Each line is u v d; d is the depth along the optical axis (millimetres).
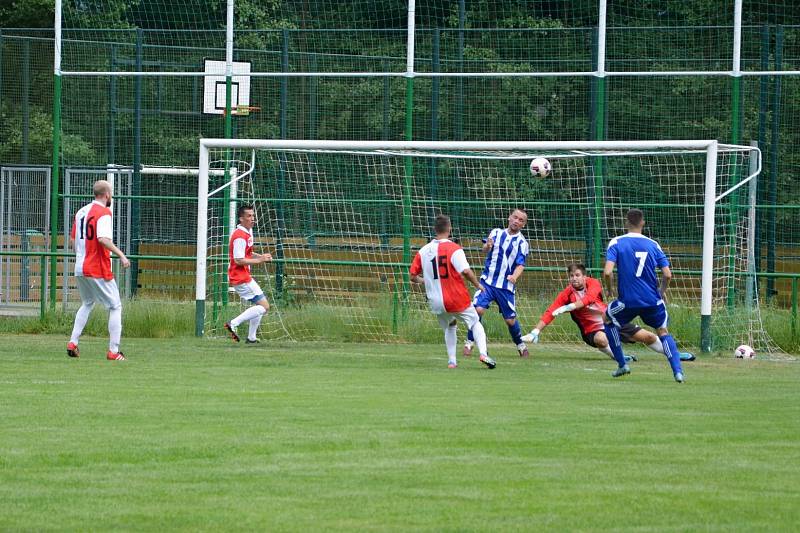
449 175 44375
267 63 52031
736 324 30906
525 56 52250
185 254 46812
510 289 28484
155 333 32656
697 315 31484
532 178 44812
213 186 44375
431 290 25547
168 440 15445
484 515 11609
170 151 51531
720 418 17781
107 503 12031
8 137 52000
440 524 11250
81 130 52781
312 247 39125
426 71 50125
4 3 55781
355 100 50688
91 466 13812
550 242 40219
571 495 12469
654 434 16203
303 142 31062
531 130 49594
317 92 50938
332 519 11430
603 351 28203
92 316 33219
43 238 42031
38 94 52562
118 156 52219
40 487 12750
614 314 23547
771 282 40750
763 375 24578
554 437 15891
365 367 25359
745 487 12891
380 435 15938
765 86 40531
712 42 51375
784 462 14273
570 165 45000
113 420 17062
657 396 20562
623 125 49844
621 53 51594
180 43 56562
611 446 15258
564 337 32750
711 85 48906
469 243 42469
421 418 17500
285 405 18844
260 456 14438
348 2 55625
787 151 48156
